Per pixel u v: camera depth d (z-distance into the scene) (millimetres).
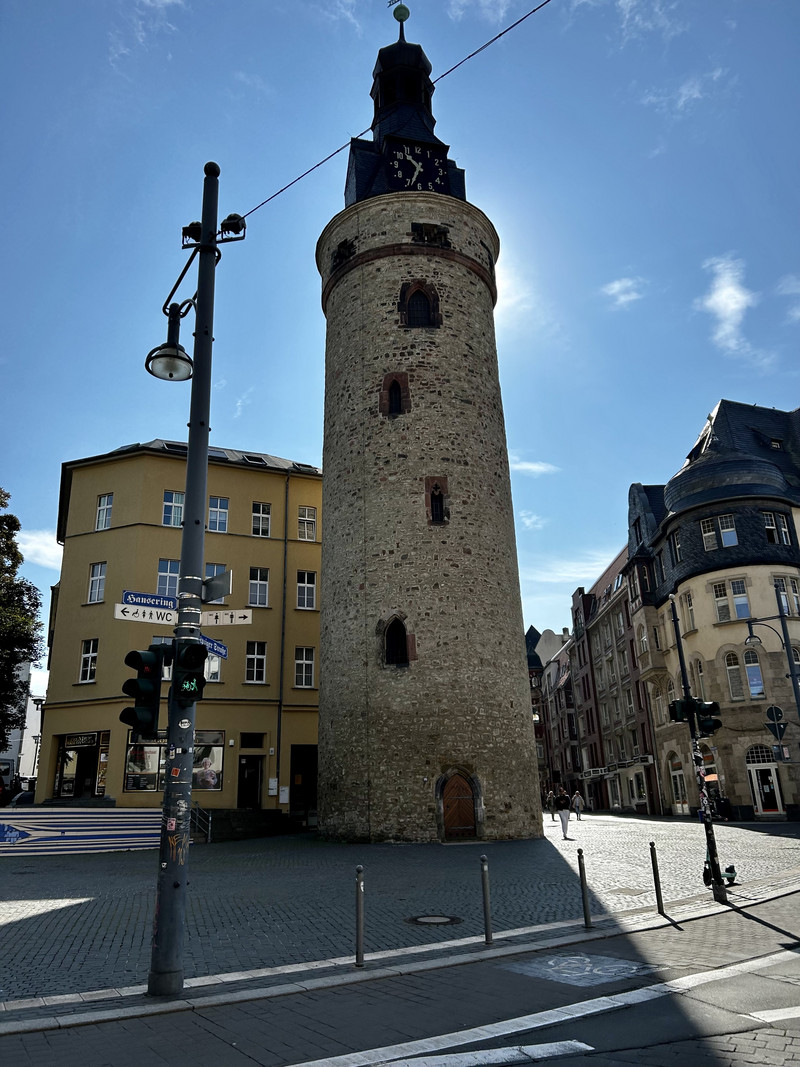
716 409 43406
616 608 53469
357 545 26641
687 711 14273
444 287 29266
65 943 10125
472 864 17844
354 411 28203
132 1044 6348
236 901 13086
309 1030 6668
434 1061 5883
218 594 8844
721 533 38125
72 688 30609
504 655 25906
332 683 26219
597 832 27438
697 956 9086
